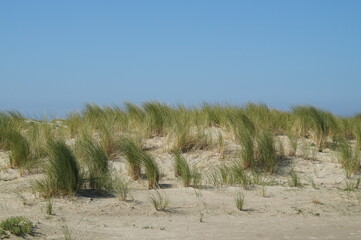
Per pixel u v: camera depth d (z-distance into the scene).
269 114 12.39
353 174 9.19
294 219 6.50
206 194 7.71
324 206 7.15
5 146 10.39
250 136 9.91
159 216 6.61
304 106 12.06
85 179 7.89
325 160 9.88
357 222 6.35
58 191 7.35
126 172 8.95
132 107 12.35
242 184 8.35
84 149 9.23
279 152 10.02
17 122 11.82
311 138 11.05
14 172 8.90
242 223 6.30
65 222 6.16
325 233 5.83
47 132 10.46
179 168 8.82
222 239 5.57
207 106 12.88
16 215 6.34
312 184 8.41
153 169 8.22
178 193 7.71
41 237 5.53
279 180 8.85
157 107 11.90
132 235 5.75
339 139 11.02
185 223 6.29
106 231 5.88
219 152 9.95
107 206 6.94
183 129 10.32
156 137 11.04
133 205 7.03
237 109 12.52
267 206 7.14
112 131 10.54
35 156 9.45
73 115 11.95
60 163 7.45
